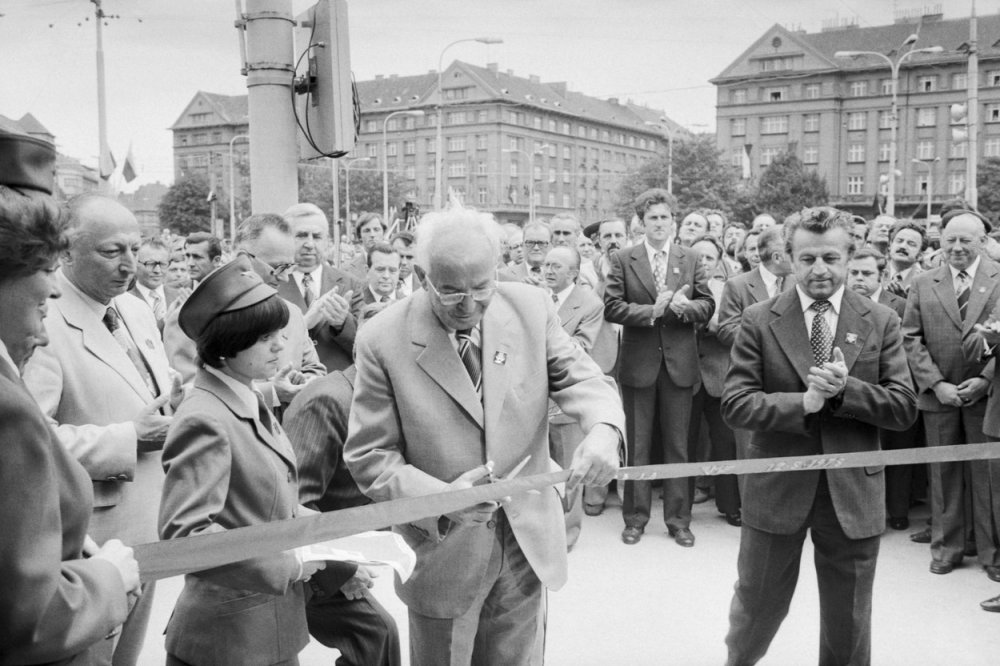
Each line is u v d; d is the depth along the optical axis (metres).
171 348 3.93
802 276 3.36
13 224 1.63
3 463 1.46
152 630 4.39
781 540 3.38
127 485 2.89
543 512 2.68
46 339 1.79
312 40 5.21
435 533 2.46
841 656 3.42
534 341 2.68
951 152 83.25
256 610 2.46
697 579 5.14
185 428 2.34
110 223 2.90
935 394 5.27
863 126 87.81
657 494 7.18
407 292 7.36
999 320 4.64
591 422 2.58
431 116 107.75
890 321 3.40
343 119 5.23
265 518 2.43
